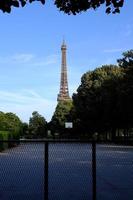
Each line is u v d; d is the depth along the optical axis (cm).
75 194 1433
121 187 1602
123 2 1124
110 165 1310
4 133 5234
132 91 6975
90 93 9506
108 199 1352
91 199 1349
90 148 1157
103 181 1739
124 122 8644
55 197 1371
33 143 1134
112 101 8475
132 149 1294
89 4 1146
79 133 11812
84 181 1653
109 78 8806
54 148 1155
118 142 1114
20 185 1492
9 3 1010
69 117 13788
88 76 9725
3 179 1170
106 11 1141
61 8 1175
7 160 1161
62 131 14962
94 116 9169
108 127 9494
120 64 7325
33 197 1356
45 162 1079
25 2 1030
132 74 7112
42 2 1043
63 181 1648
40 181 1598
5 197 1341
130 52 7256
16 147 1152
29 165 1145
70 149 1161
